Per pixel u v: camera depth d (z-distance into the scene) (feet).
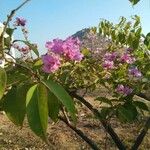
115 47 11.73
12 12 4.84
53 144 23.52
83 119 27.04
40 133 3.83
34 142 23.58
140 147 21.81
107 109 9.20
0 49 5.06
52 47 6.55
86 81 9.59
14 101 4.29
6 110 4.26
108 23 12.44
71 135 24.93
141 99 9.96
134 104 8.89
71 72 8.04
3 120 27.17
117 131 24.67
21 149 22.71
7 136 24.31
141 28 11.15
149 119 9.96
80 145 23.54
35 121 3.87
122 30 11.87
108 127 9.96
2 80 4.01
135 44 11.07
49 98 4.49
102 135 24.57
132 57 10.98
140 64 10.97
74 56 6.63
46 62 5.94
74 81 9.10
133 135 23.90
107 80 9.94
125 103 9.00
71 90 9.13
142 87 9.61
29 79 4.84
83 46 11.64
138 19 11.69
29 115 3.90
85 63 9.39
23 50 10.57
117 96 9.26
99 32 12.52
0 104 4.49
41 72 6.26
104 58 10.52
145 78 9.66
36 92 4.04
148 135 23.22
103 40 12.22
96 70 9.92
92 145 10.28
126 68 10.68
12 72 5.74
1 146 22.88
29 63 6.89
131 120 8.70
